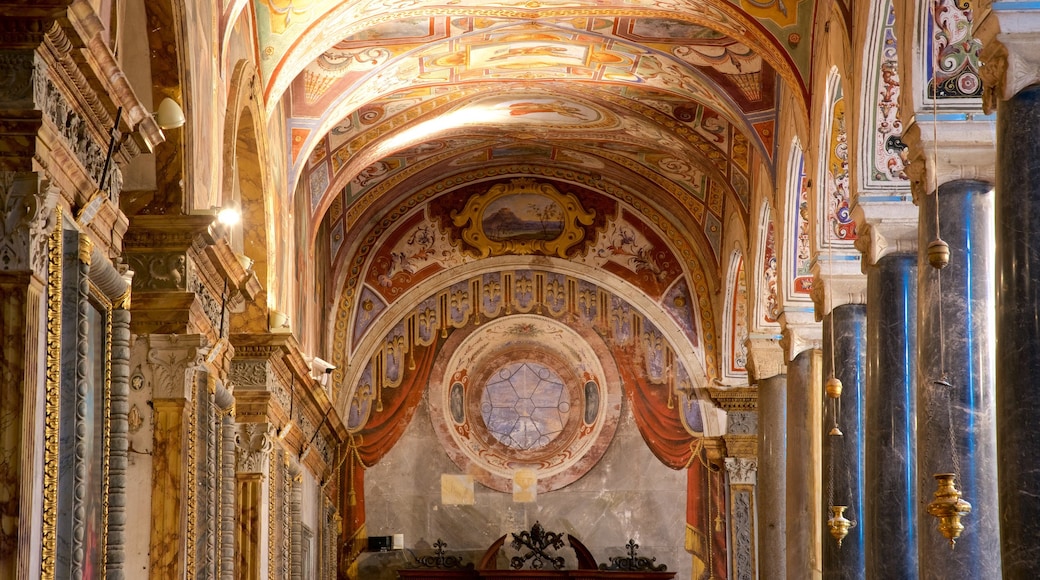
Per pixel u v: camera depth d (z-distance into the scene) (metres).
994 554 11.21
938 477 10.09
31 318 7.80
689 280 25.41
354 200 24.41
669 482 24.98
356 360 25.27
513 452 25.28
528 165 25.38
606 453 25.23
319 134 18.30
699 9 16.52
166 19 11.37
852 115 13.85
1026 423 9.34
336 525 24.16
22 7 7.75
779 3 15.86
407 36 17.73
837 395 13.84
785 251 18.09
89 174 8.72
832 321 15.72
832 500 15.54
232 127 13.93
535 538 24.55
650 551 24.81
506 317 25.59
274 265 16.53
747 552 24.02
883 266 13.62
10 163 7.88
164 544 11.38
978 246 11.54
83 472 8.37
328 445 23.52
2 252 7.79
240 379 16.16
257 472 16.06
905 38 11.97
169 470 11.48
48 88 8.08
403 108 20.36
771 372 20.94
